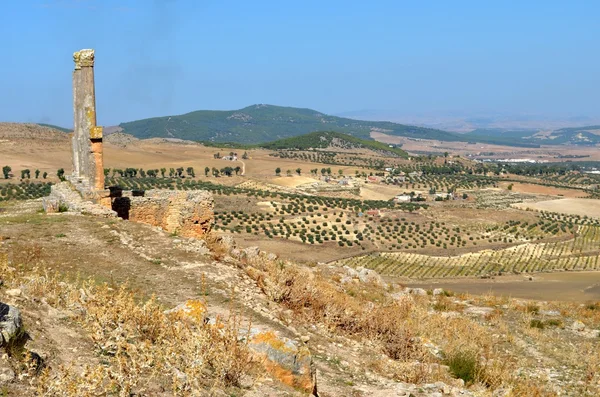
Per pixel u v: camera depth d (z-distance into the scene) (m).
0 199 74.94
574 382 16.50
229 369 10.28
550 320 23.80
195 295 16.38
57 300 11.88
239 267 20.81
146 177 155.75
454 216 141.12
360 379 13.38
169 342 10.55
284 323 15.83
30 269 16.38
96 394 8.26
